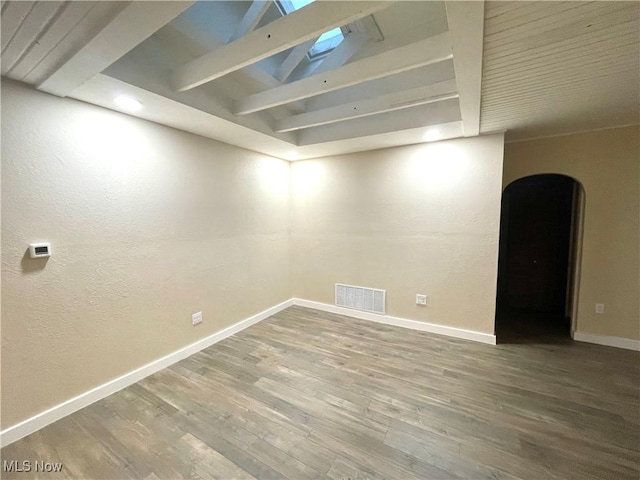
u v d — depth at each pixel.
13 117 1.75
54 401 1.97
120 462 1.64
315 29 1.43
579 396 2.21
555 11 1.19
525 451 1.70
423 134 3.00
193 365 2.71
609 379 2.44
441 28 2.39
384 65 1.85
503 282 4.51
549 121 2.64
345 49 2.79
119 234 2.31
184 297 2.86
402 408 2.09
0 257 1.73
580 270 3.15
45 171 1.89
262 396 2.24
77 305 2.08
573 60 1.58
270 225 4.00
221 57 1.79
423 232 3.43
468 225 3.17
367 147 3.55
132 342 2.43
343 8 1.32
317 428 1.90
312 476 1.55
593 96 2.08
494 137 2.99
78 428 1.91
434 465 1.62
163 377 2.51
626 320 3.00
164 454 1.69
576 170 3.09
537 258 4.27
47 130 1.89
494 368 2.63
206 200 3.05
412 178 3.45
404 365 2.69
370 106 2.54
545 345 3.10
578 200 3.34
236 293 3.48
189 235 2.88
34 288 1.87
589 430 1.86
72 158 2.02
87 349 2.14
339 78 2.02
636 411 2.04
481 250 3.13
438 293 3.39
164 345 2.68
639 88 1.91
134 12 1.18
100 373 2.22
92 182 2.13
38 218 1.87
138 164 2.43
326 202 4.09
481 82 1.83
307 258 4.34
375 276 3.79
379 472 1.57
